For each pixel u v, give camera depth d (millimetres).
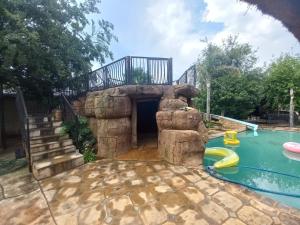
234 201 3943
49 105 11055
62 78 10555
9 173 5805
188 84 8750
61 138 7238
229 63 22188
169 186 4613
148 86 7910
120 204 3836
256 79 21469
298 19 2180
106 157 7293
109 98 7188
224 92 19000
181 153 6203
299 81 19250
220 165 6371
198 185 4680
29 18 8344
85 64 10656
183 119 6441
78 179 5164
